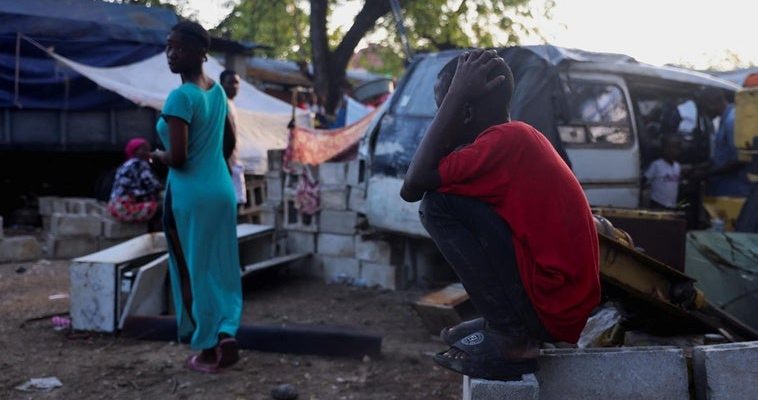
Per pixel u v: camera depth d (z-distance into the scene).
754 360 2.81
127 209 8.49
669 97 7.36
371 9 17.22
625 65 6.52
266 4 22.78
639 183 6.46
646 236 4.45
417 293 6.79
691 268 4.71
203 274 4.39
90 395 4.09
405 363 4.71
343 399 4.06
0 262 8.20
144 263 5.68
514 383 2.52
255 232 7.06
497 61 2.52
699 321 3.60
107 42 12.30
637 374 2.79
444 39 20.33
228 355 4.43
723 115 6.75
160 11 13.38
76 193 12.53
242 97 13.25
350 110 13.48
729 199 6.45
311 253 7.44
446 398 4.09
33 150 11.47
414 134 6.16
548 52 5.95
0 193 11.95
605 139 6.26
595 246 2.52
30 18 11.65
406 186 2.49
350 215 7.15
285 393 4.05
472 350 2.55
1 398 4.02
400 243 6.97
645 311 3.51
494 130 2.47
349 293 6.76
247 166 10.33
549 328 2.47
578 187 2.51
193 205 4.32
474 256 2.49
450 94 2.46
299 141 7.65
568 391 2.78
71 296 5.25
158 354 4.80
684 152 7.26
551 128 5.74
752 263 4.58
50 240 8.48
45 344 4.99
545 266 2.41
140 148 8.67
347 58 17.67
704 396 2.83
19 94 11.28
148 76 12.31
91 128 11.81
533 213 2.43
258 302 6.42
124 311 5.17
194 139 4.33
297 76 21.20
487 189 2.45
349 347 4.78
